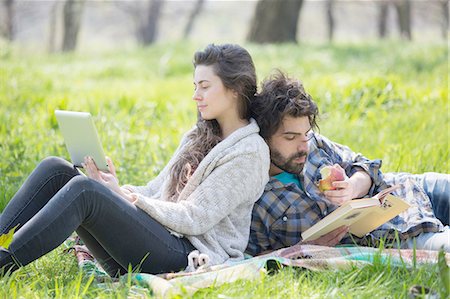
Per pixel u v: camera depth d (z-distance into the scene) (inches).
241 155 361.7
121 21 5575.8
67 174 372.5
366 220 377.4
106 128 685.3
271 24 2110.0
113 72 1637.6
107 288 336.5
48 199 371.6
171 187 380.5
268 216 387.5
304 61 1609.3
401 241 390.9
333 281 344.2
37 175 370.9
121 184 547.8
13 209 365.4
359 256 360.2
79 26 3253.0
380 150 622.5
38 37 5536.4
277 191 386.6
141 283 333.4
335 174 379.6
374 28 5910.4
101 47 4810.5
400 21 3400.6
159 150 649.0
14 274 334.3
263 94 374.0
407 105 856.3
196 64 372.5
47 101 957.2
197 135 379.2
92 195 331.9
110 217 336.5
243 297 312.0
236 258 368.2
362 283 338.6
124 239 341.7
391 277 348.5
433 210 418.0
